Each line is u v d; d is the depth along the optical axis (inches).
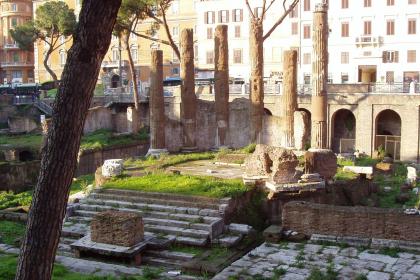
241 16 3223.4
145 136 2075.5
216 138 1668.3
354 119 2336.4
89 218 922.1
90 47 343.9
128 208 929.5
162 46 3587.6
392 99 2161.7
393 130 2255.2
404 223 767.1
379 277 653.3
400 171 1733.5
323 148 1253.7
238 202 920.3
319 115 1252.5
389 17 2797.7
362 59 2878.9
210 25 3336.6
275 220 954.7
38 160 1540.4
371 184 1291.8
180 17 3540.8
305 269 688.4
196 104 1649.9
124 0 1795.0
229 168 1239.5
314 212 814.5
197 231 823.1
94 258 759.7
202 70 3255.4
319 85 1253.7
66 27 2775.6
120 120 2301.9
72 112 344.2
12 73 4114.2
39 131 2385.6
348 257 730.8
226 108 1576.0
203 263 719.7
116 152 1883.6
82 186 1210.0
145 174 1135.6
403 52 2785.4
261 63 1512.1
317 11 1248.8
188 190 959.0
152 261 752.3
